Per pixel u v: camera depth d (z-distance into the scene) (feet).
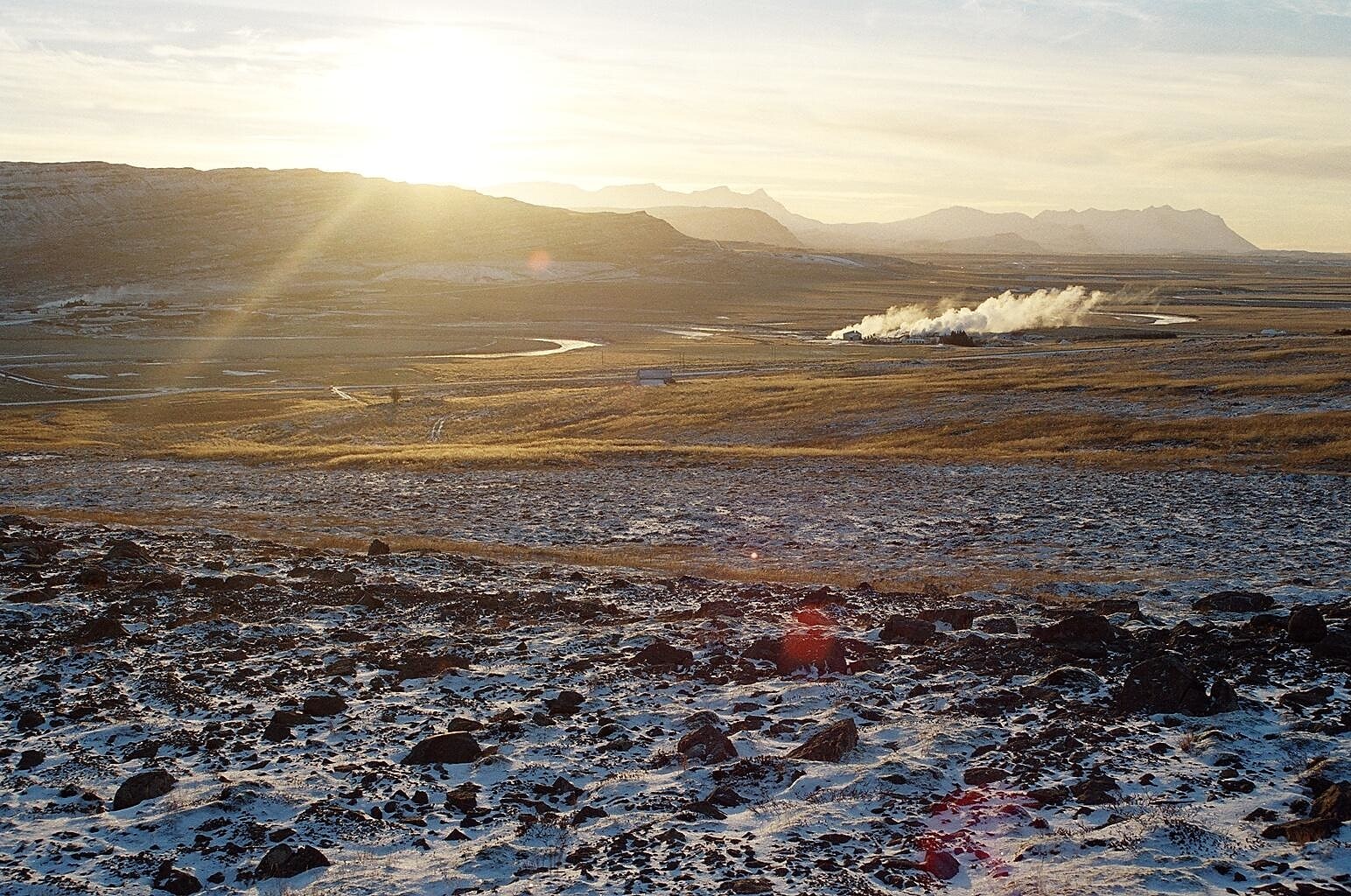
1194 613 70.18
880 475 163.02
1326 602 71.10
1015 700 49.19
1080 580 90.43
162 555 99.14
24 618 70.90
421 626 72.18
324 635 68.59
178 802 38.11
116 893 31.09
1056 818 35.22
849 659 59.26
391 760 43.80
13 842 35.50
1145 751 41.29
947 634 64.28
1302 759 39.47
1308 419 192.24
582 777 41.37
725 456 186.39
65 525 121.70
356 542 114.93
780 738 45.42
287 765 42.96
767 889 29.94
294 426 301.02
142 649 64.59
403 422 302.45
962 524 123.95
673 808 37.11
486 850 33.35
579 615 73.82
